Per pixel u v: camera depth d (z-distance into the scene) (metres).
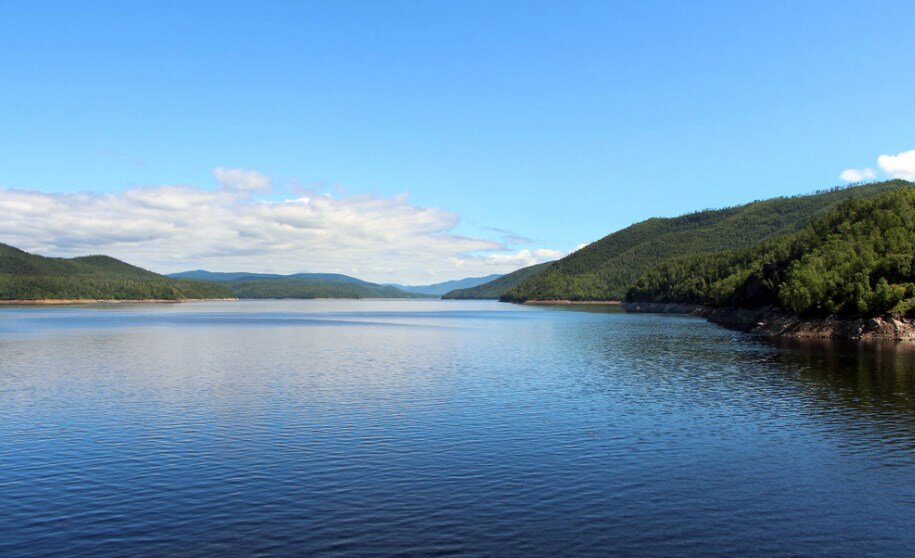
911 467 29.91
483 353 84.00
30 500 25.41
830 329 105.69
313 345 97.69
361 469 29.34
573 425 38.47
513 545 21.00
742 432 36.69
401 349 90.69
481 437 35.47
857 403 45.59
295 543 21.09
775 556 20.42
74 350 86.69
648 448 33.12
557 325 156.38
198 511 24.05
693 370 64.31
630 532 22.12
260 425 38.53
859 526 22.86
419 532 21.98
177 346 94.31
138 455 31.88
